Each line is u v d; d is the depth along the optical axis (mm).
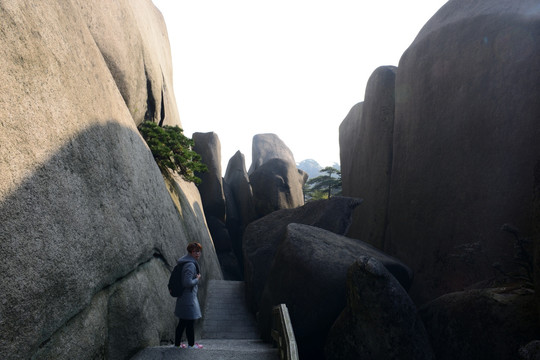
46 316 2982
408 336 6336
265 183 25844
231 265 22000
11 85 2867
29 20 3320
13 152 2768
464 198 9836
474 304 6445
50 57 3625
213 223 22203
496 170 9031
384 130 14570
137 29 10148
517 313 5867
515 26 9227
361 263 6848
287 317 4965
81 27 4828
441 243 10391
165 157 10828
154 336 5609
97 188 4395
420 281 10922
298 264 8594
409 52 13164
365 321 6555
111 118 5359
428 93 11797
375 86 15617
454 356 6379
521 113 8672
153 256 6707
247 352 5078
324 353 7180
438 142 11102
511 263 8109
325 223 12344
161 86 13359
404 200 12375
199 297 11570
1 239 2494
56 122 3547
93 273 3951
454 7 11961
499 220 8703
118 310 4605
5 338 2463
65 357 3229
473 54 10242
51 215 3193
